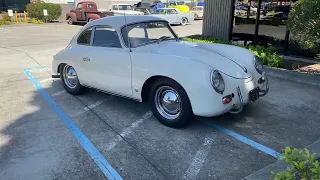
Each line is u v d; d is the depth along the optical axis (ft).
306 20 18.22
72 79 16.98
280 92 17.30
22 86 19.22
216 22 33.94
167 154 10.61
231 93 11.41
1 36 46.88
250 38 31.17
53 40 42.11
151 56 12.33
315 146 10.75
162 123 12.87
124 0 87.86
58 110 14.94
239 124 12.92
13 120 13.70
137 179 9.20
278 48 28.40
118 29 13.73
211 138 11.71
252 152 10.62
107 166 9.91
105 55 14.01
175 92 11.98
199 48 13.65
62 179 9.22
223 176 9.28
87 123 13.34
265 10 29.09
